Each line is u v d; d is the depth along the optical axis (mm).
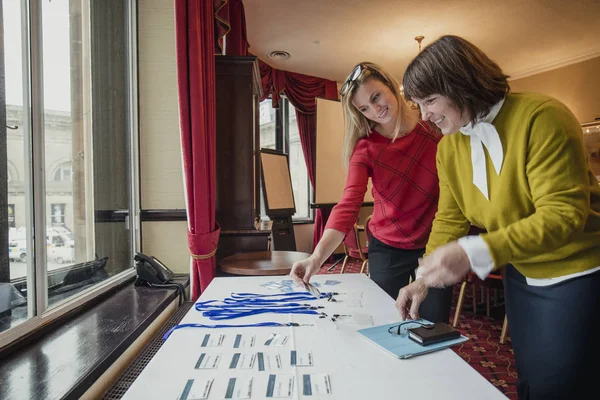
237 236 2293
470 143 955
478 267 708
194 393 599
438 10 3711
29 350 1007
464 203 1036
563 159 755
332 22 3908
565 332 844
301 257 2018
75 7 1529
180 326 910
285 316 987
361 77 1322
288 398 585
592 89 4828
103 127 1758
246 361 716
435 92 837
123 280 1773
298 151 5734
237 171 2342
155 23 2084
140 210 2076
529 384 948
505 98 868
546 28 4160
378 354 748
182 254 2105
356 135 1508
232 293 1215
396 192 1432
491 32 4227
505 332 2424
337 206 1391
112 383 1034
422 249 1474
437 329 817
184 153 1760
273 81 5098
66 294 1380
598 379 831
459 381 636
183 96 1731
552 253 849
